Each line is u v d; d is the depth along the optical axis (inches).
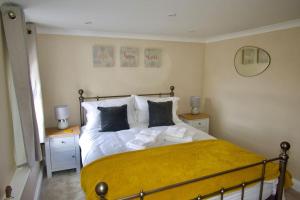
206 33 135.8
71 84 128.3
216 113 156.2
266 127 119.1
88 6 77.0
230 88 142.0
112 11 83.7
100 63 132.6
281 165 68.1
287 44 105.0
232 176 66.4
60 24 107.5
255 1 71.7
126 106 122.0
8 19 71.8
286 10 82.5
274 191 69.6
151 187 59.5
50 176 113.3
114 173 67.3
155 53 146.9
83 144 103.5
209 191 60.0
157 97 143.2
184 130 106.7
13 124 77.9
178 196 57.1
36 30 110.0
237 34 132.3
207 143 94.1
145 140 94.0
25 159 82.0
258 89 122.3
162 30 125.5
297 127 103.4
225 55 144.3
